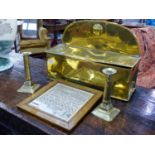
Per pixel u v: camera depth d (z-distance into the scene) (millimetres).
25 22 2320
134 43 747
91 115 655
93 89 780
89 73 789
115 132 592
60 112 644
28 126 626
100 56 780
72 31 857
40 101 702
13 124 681
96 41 822
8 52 1051
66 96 731
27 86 803
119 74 703
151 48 1598
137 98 771
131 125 622
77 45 875
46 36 2350
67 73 845
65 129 582
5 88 813
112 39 783
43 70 982
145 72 1562
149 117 662
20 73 945
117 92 740
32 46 2236
